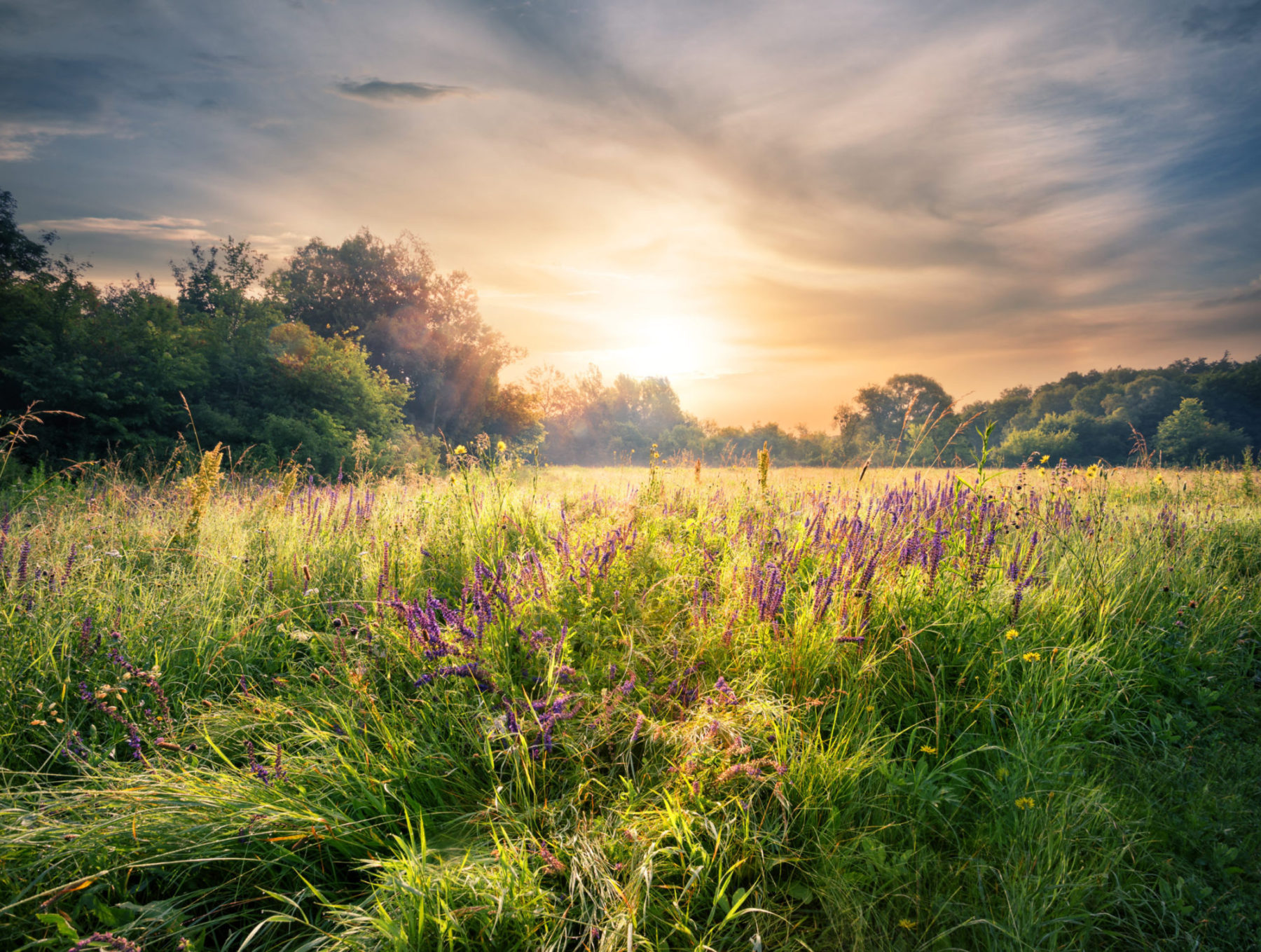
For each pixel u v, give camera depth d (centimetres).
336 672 341
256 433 2388
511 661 324
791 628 351
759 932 205
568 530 540
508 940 195
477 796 258
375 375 3412
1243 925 218
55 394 1927
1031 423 11331
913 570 411
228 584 459
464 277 5441
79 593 401
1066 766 288
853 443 8588
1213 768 301
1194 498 805
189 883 219
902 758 295
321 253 5556
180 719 307
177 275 5097
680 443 9138
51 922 184
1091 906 226
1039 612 405
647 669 330
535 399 5134
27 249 2838
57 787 252
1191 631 412
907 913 221
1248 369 9794
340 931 202
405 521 596
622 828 229
